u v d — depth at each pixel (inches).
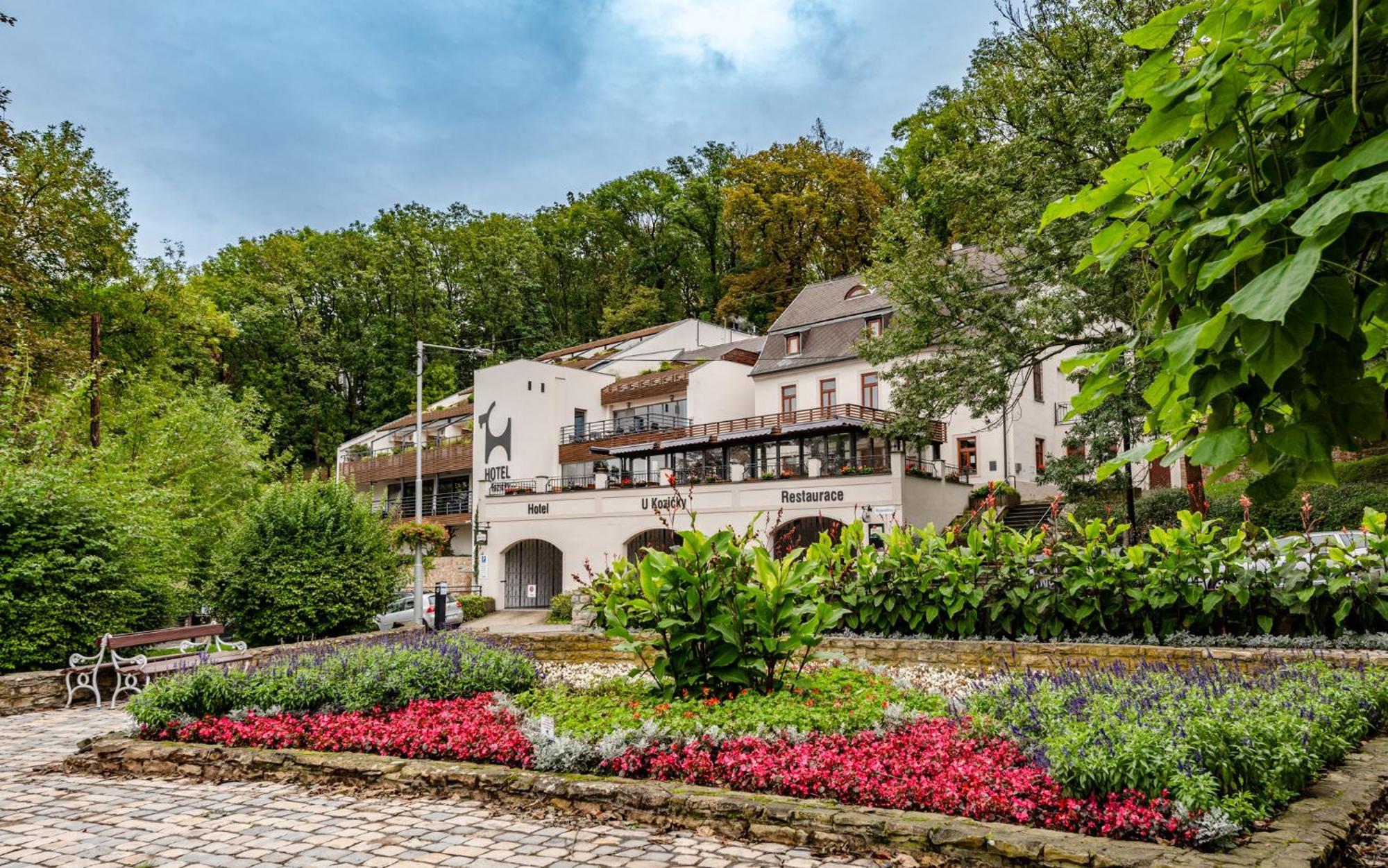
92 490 542.3
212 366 2037.4
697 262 2886.3
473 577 1512.1
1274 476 112.1
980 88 948.6
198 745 307.6
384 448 2362.2
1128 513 909.8
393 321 2878.9
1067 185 815.7
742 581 343.9
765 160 2399.1
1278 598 407.8
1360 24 105.3
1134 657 409.4
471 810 245.0
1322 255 101.0
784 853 201.8
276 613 608.4
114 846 219.3
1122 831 181.9
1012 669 413.1
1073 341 893.8
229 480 969.5
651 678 405.4
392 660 385.4
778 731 264.8
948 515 1256.8
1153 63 118.5
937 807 207.2
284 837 223.0
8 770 311.6
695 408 1653.5
